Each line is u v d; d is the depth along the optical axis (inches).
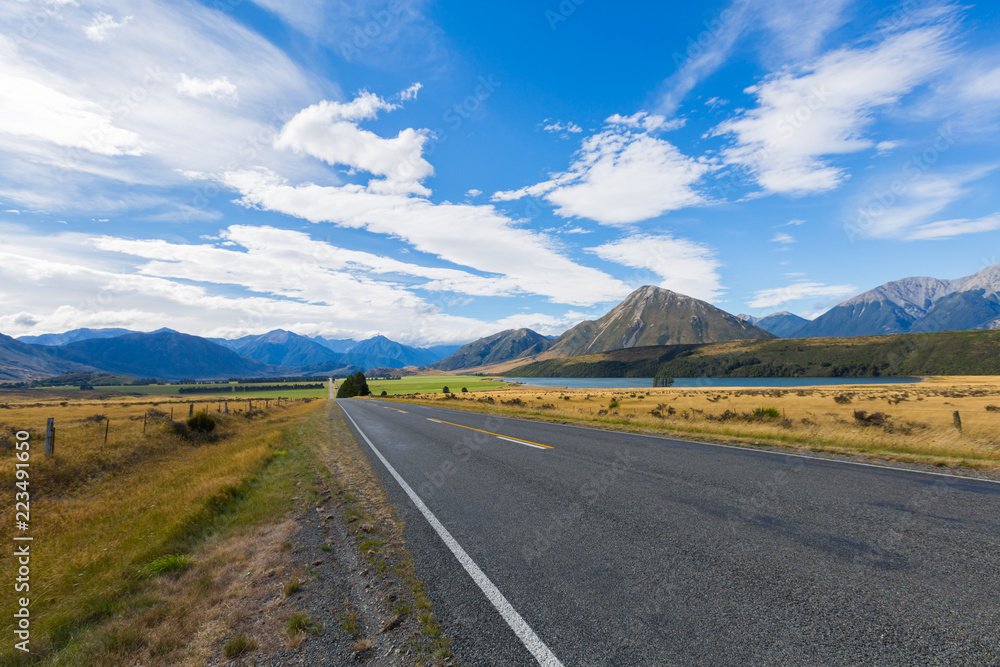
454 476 323.6
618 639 110.9
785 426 552.7
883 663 96.9
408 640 117.6
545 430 577.9
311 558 183.5
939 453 332.5
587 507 225.8
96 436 622.2
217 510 273.1
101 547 220.1
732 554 157.8
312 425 856.9
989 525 175.6
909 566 141.6
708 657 101.9
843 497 221.8
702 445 407.5
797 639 106.5
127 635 129.5
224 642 124.8
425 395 2878.9
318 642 120.5
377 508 253.3
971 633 105.0
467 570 158.6
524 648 109.9
